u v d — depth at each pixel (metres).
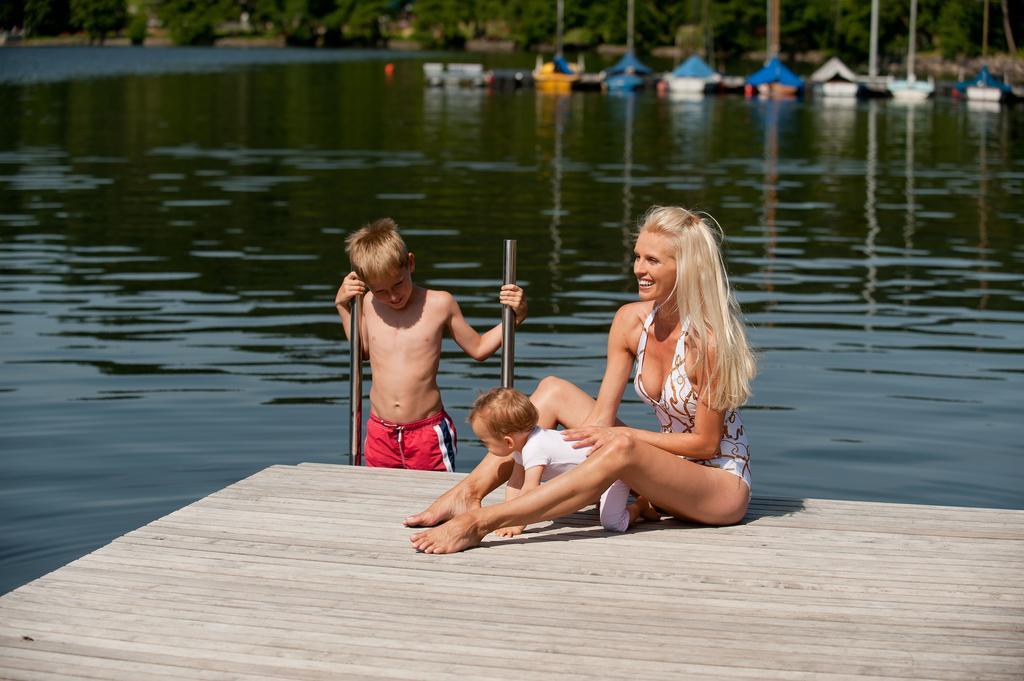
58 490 7.00
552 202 21.38
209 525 5.16
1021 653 4.00
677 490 5.08
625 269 14.73
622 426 5.29
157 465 7.48
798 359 10.54
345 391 9.27
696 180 25.62
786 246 17.11
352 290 6.29
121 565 4.66
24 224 17.80
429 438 6.54
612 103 55.88
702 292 5.04
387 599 4.38
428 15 130.25
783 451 8.02
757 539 5.12
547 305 12.56
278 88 60.97
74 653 3.89
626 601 4.40
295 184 23.56
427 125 40.72
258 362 10.12
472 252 15.89
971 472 7.61
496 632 4.10
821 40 108.50
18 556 5.99
